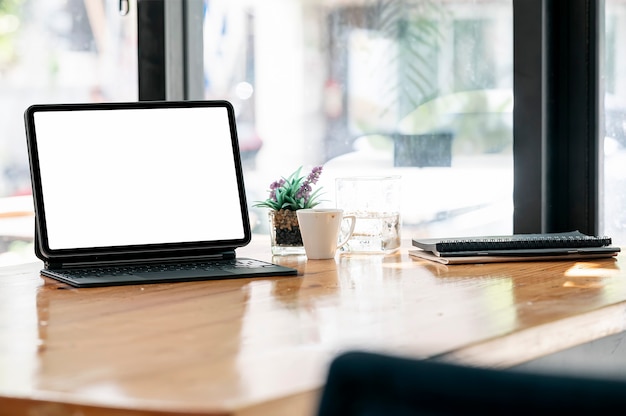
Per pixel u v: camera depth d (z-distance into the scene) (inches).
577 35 94.6
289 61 116.0
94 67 122.6
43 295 58.9
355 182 77.7
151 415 33.4
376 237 77.4
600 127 94.7
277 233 77.8
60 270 68.5
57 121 71.6
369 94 110.7
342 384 24.2
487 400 22.5
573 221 96.6
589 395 21.7
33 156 70.3
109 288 61.4
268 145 118.3
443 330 45.9
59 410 34.9
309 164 115.6
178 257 72.2
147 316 51.0
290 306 53.4
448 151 105.3
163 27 117.6
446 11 104.3
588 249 72.3
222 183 74.9
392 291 58.3
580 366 67.2
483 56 102.0
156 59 118.2
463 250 71.7
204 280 64.2
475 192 103.6
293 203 76.9
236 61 119.1
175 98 119.6
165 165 73.6
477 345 43.3
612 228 95.4
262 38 117.4
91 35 122.4
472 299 55.0
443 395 23.1
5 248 124.2
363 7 110.3
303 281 63.3
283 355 40.9
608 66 94.1
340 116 113.0
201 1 120.3
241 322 48.9
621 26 93.3
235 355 41.1
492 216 102.4
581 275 64.2
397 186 78.3
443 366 23.4
